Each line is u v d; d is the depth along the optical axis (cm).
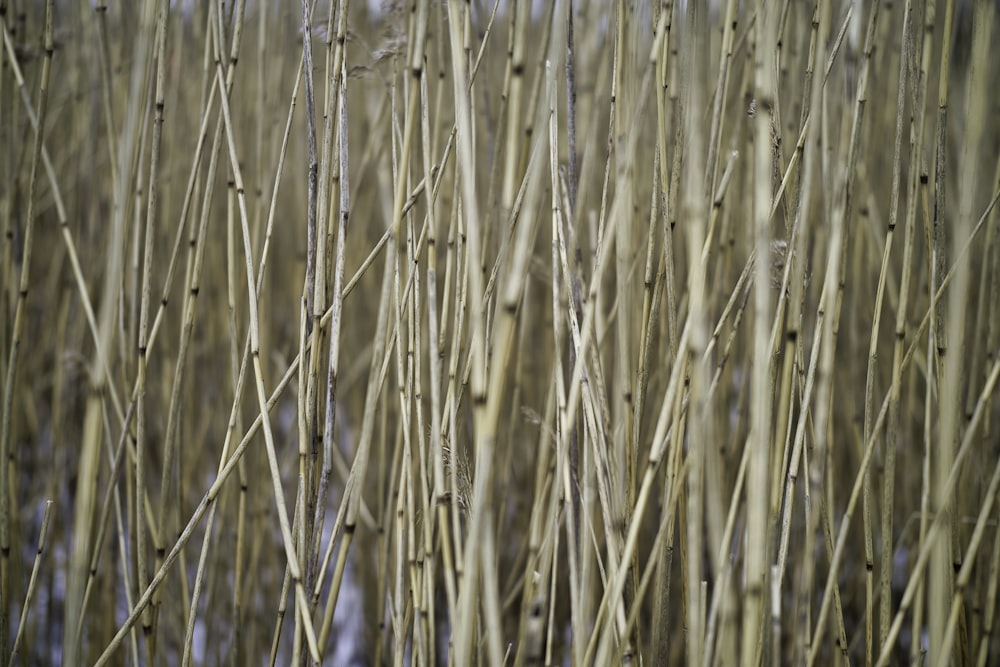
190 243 100
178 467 109
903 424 143
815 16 82
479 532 65
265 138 133
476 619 82
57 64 158
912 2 86
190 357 147
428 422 126
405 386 84
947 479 74
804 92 83
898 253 141
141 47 72
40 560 91
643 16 99
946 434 73
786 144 110
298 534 85
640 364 85
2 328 118
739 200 124
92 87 130
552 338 138
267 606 144
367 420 78
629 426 81
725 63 82
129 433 99
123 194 70
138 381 91
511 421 113
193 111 152
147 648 97
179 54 132
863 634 131
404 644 85
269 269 146
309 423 85
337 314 82
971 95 72
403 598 84
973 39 72
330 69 85
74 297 148
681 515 88
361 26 142
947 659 74
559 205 79
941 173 83
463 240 84
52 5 92
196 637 143
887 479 87
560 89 117
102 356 69
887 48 133
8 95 117
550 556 79
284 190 179
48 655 130
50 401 178
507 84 95
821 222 108
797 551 113
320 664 78
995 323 103
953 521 89
